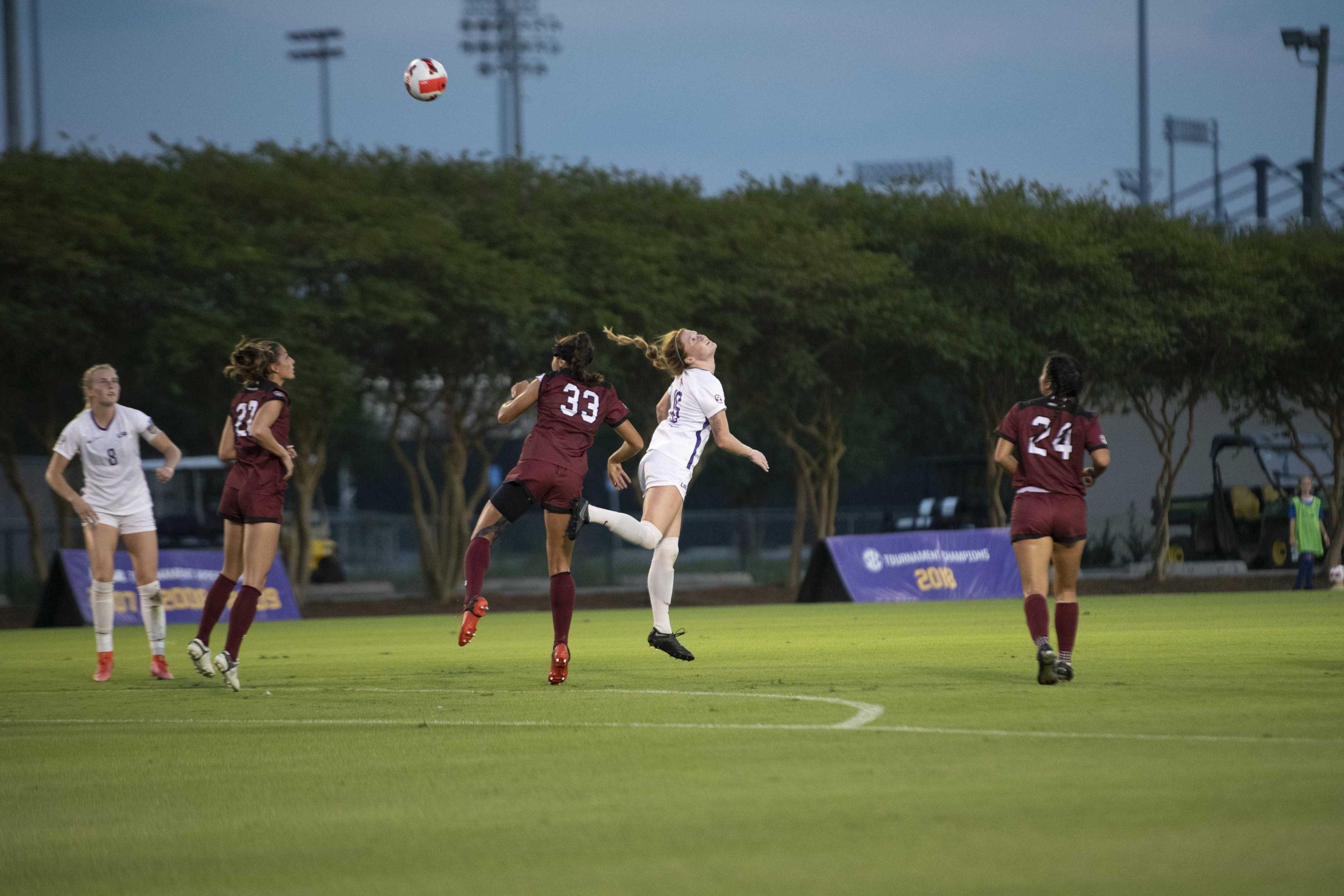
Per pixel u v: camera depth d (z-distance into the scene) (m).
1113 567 157.75
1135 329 112.56
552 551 34.50
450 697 31.36
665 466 36.84
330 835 16.70
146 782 20.70
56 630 79.44
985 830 15.78
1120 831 15.57
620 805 17.81
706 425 37.47
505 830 16.59
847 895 13.31
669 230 116.19
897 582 95.12
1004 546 99.38
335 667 42.28
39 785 20.59
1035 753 20.83
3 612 107.38
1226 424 165.12
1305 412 161.25
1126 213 120.38
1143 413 125.44
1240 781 18.36
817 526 129.50
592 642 53.59
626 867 14.62
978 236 116.50
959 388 134.00
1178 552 131.88
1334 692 29.08
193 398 114.94
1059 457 32.03
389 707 29.66
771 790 18.42
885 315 114.38
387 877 14.58
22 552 130.50
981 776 19.02
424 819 17.44
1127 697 28.36
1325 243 122.94
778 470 196.38
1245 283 116.19
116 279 97.94
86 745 24.61
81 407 136.50
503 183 116.62
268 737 25.09
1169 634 50.69
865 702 28.00
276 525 35.03
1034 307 116.50
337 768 21.44
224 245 100.12
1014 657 40.75
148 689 35.75
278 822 17.58
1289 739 22.03
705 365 37.56
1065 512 31.86
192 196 102.50
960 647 45.91
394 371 116.56
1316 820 15.98
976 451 196.38
